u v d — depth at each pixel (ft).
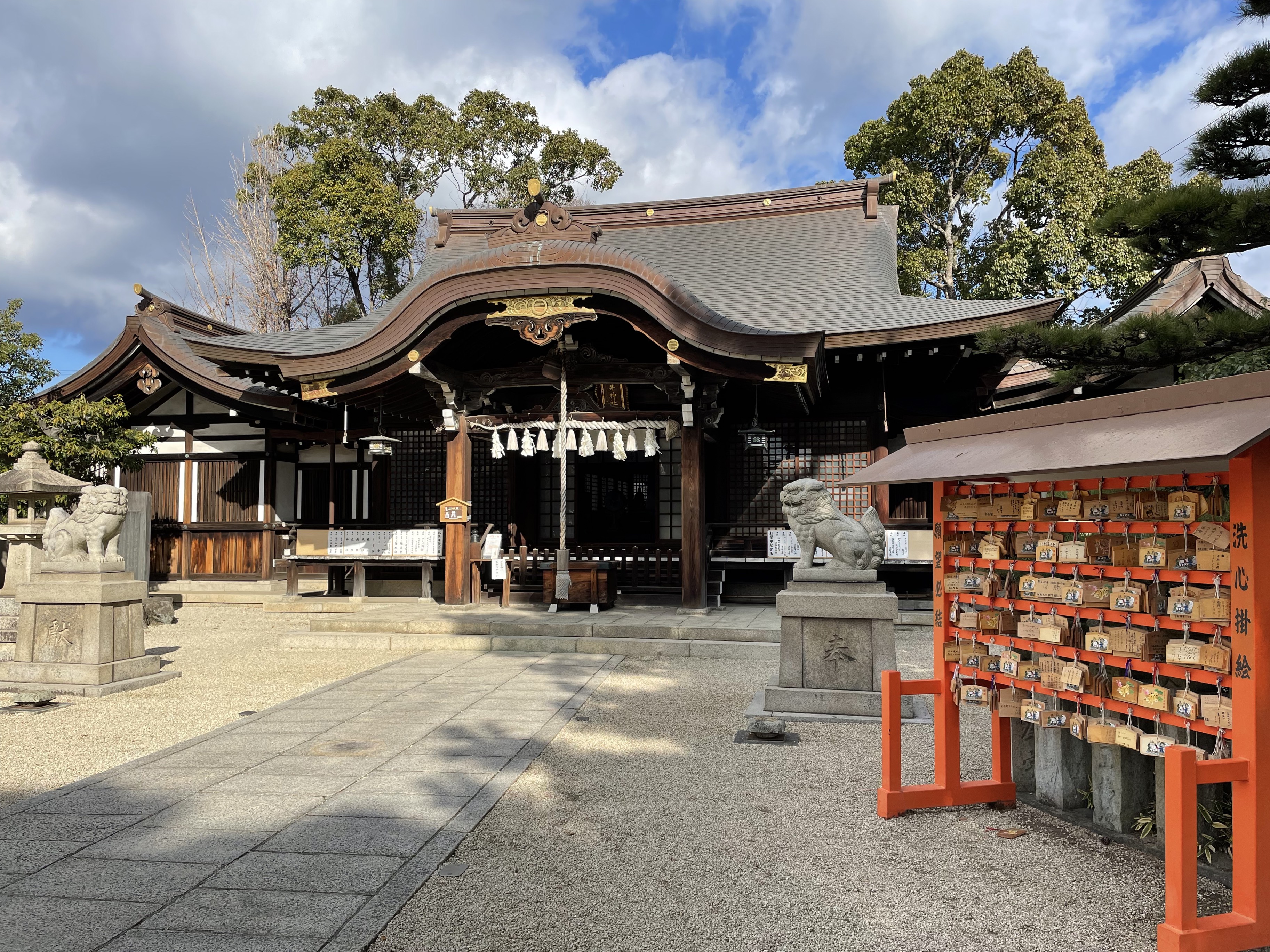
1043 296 70.18
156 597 41.60
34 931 9.22
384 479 49.37
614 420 35.29
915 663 27.76
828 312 41.16
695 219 56.95
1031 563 12.04
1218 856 10.85
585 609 36.70
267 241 86.99
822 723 19.47
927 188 75.25
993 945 8.95
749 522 42.24
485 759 16.35
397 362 33.55
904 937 9.14
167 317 50.72
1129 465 8.39
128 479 51.83
